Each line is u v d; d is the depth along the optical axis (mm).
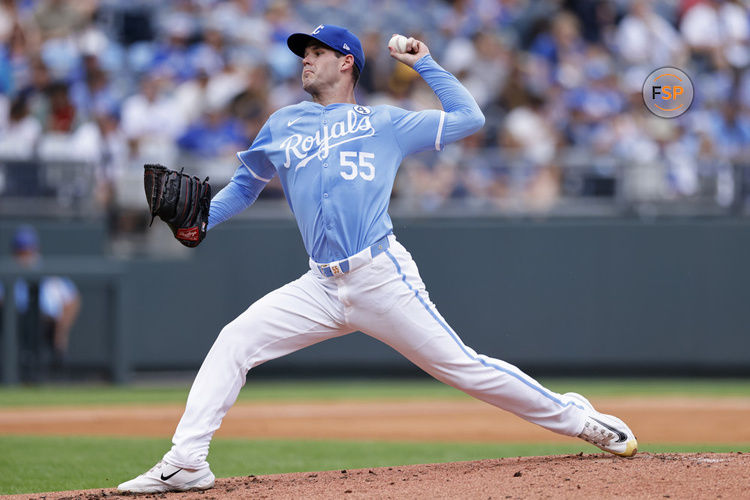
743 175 41688
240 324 15250
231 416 33344
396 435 29047
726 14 53625
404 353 15344
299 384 43250
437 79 15469
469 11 54344
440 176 43031
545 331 42281
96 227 43562
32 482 19891
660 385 40219
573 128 48594
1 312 40812
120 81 50938
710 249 41438
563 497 13164
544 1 54156
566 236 42125
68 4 50969
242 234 43312
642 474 14422
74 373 41875
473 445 26312
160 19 53250
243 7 53906
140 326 43156
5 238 42906
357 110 15172
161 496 14781
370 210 14766
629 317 41906
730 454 16609
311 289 15297
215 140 46875
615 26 53500
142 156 45469
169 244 44750
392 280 14773
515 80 49562
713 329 41438
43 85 47844
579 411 15914
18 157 43250
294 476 16516
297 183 15172
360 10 55344
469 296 42500
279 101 49344
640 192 42188
